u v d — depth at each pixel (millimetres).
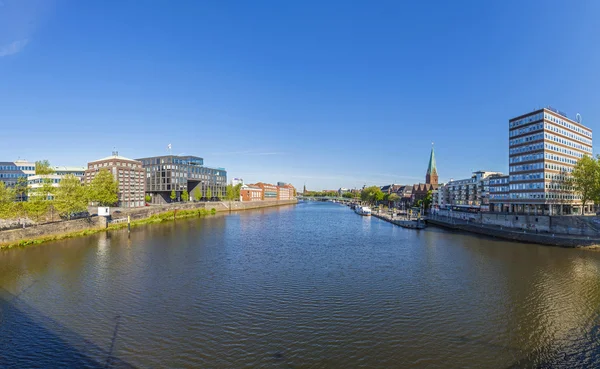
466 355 23750
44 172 110625
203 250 59469
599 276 42969
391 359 23172
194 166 193250
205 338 25844
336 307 32250
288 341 25516
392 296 35406
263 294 35750
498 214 90875
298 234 83625
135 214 103312
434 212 142000
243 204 197250
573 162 108062
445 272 45062
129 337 25938
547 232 75312
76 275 42312
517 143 107125
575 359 23281
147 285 38438
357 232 89375
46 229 67688
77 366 22062
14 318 29266
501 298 34906
